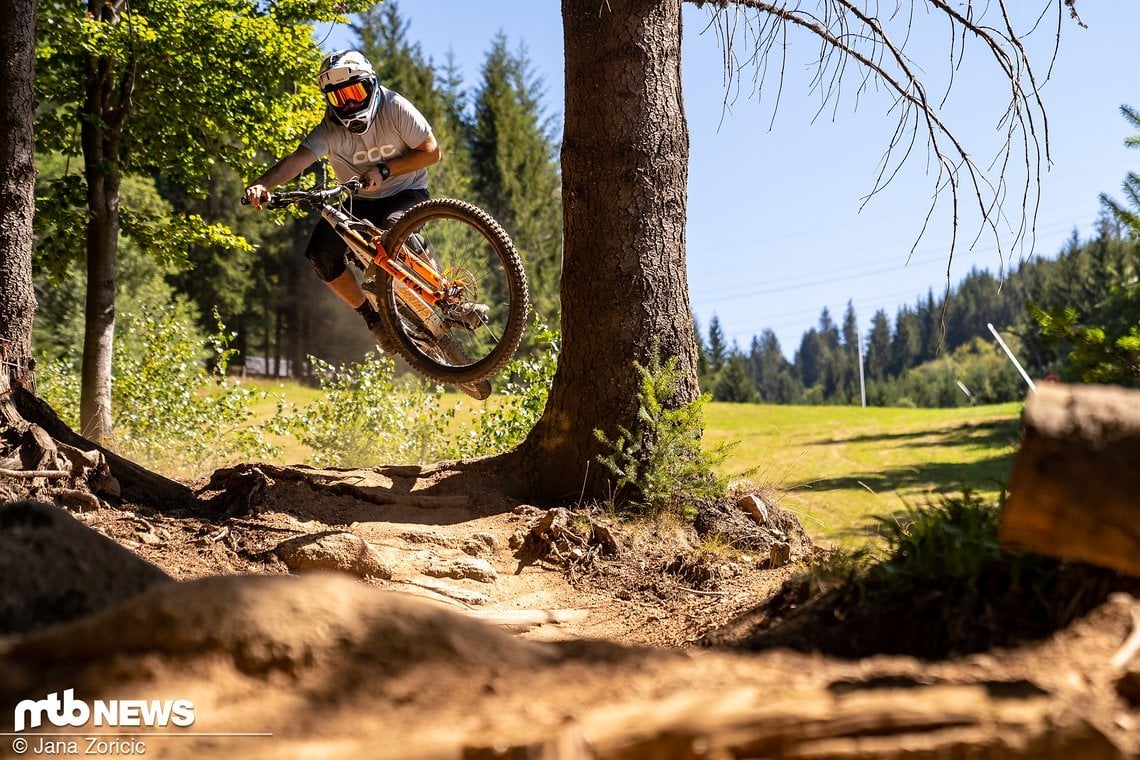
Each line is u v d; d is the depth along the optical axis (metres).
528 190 54.34
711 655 2.46
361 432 11.83
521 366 10.35
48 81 13.19
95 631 2.21
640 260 6.71
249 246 15.20
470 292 6.48
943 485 13.45
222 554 5.30
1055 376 4.25
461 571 5.60
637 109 6.70
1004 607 2.78
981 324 142.62
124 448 11.80
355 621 2.29
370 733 1.98
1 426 5.72
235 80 13.27
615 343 6.69
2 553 2.80
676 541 6.27
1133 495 2.36
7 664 2.18
